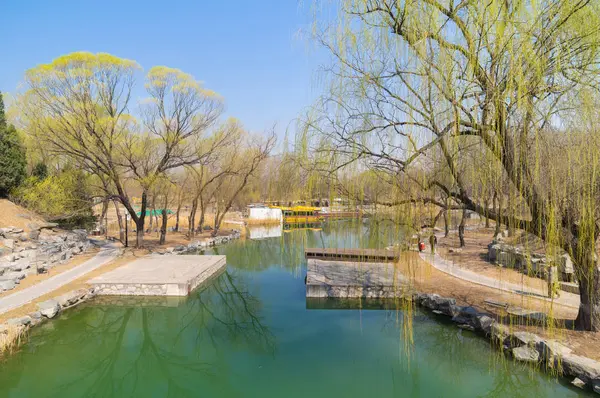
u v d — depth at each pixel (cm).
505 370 629
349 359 717
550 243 446
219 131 2109
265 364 710
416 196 470
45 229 1489
